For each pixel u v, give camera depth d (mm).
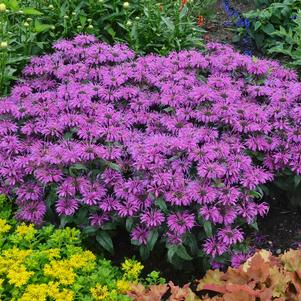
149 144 1480
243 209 1433
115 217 1434
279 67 1839
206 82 1771
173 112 1647
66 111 1644
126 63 1801
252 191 1458
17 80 1834
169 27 2090
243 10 2500
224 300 1096
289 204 1657
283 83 1758
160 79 1740
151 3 2109
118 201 1433
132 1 2164
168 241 1387
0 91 1810
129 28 2086
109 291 1222
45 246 1290
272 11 2281
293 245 1556
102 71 1767
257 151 1569
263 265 1145
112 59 1812
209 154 1463
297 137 1568
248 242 1505
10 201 1518
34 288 1161
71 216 1438
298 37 2145
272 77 1785
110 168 1471
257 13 2275
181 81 1721
